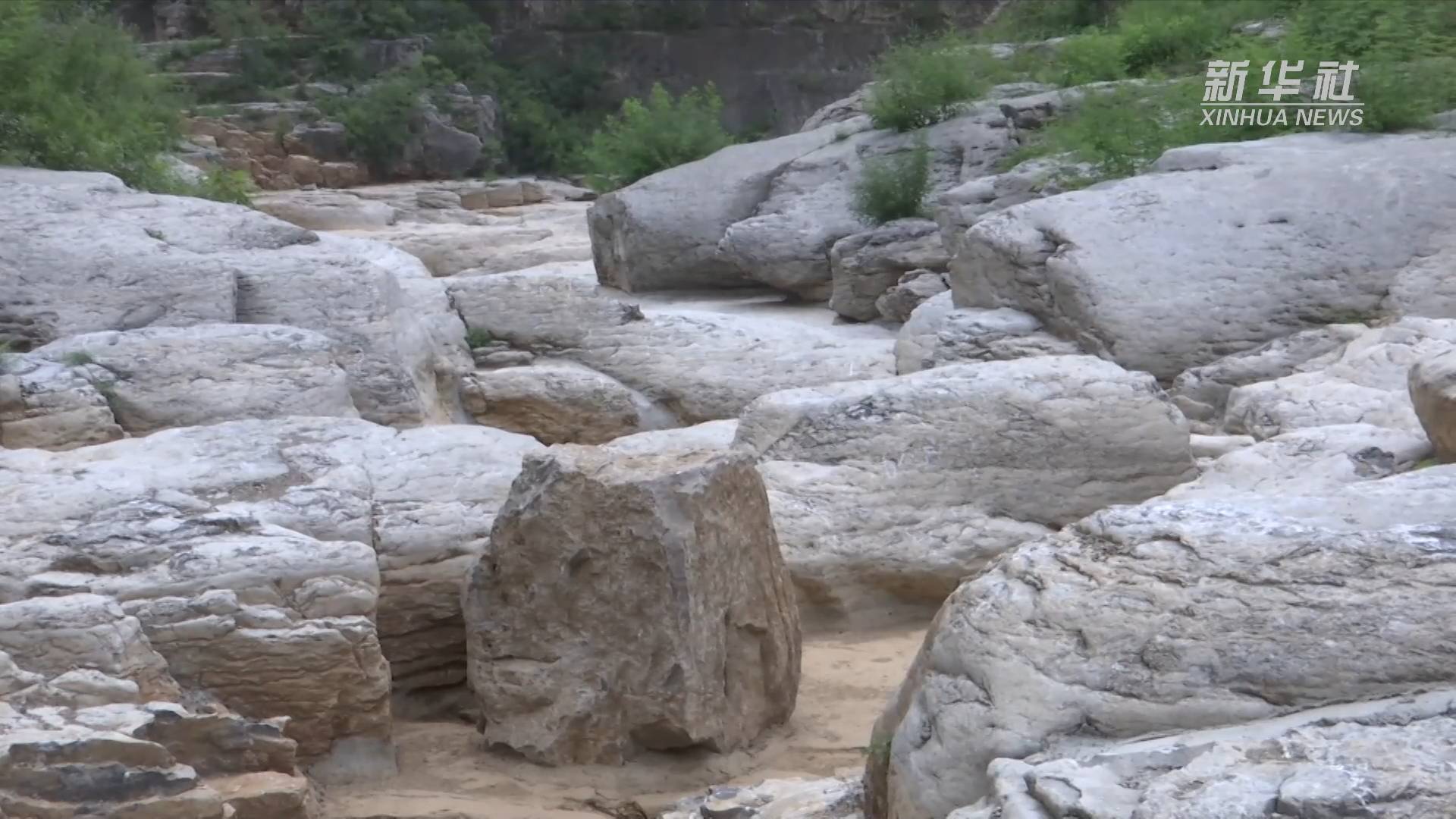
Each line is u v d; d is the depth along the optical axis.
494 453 6.80
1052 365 7.69
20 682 4.88
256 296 10.44
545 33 38.06
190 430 6.78
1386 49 12.23
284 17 36.47
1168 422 7.45
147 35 36.53
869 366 11.55
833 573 7.14
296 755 5.50
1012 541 7.23
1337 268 10.06
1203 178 10.73
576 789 5.53
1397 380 8.46
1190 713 3.30
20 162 14.42
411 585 6.30
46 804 4.25
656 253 15.71
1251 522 3.69
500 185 30.64
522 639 5.87
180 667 5.41
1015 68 17.06
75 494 5.96
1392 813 2.77
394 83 34.03
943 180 14.72
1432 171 10.42
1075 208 10.70
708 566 5.68
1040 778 3.08
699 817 4.45
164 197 12.70
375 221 25.20
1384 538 3.52
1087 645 3.46
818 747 5.84
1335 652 3.28
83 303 10.32
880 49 37.34
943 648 3.67
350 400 8.47
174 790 4.41
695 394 11.55
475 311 12.38
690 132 19.83
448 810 5.28
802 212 14.95
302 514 6.04
